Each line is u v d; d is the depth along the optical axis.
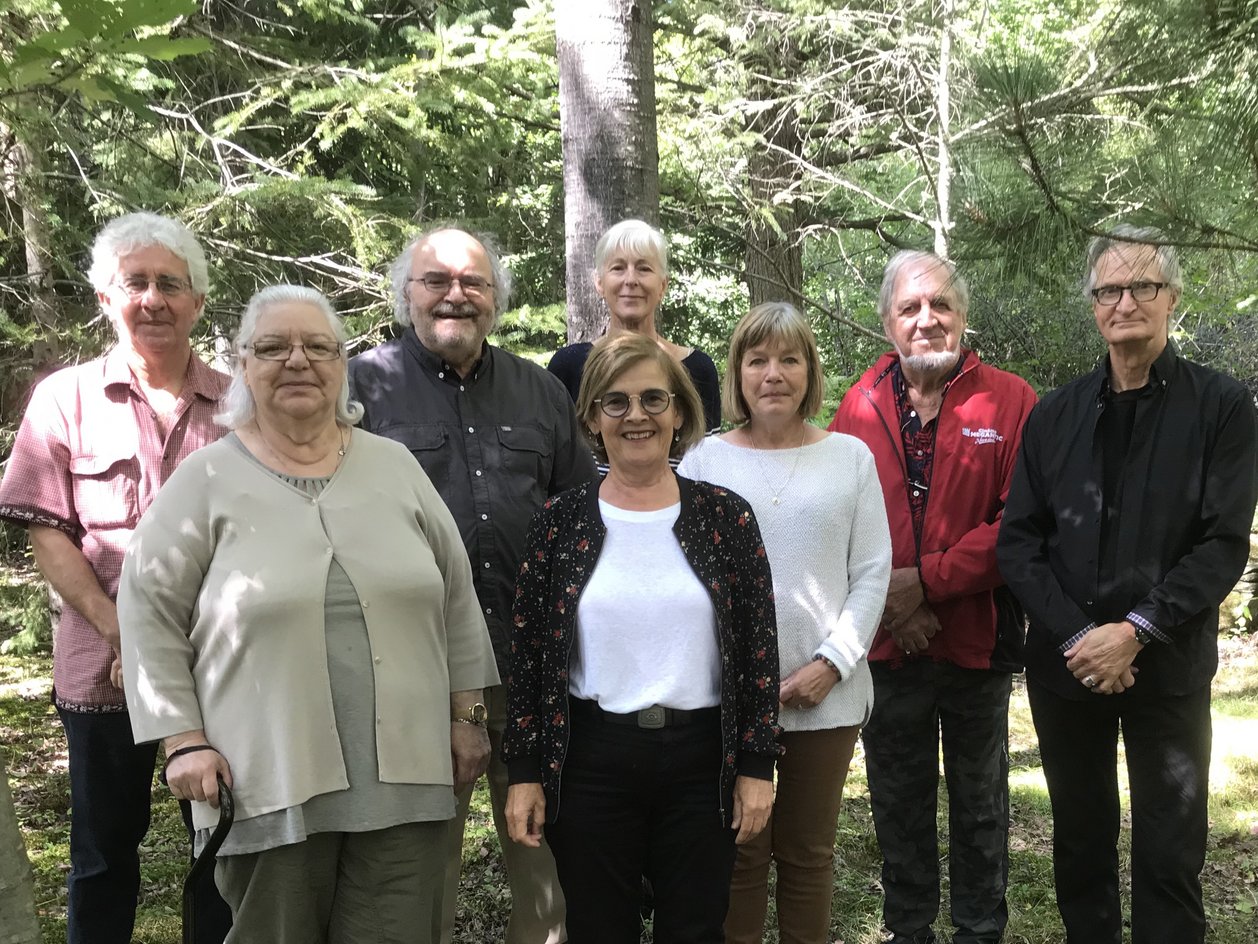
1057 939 2.79
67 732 2.24
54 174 5.25
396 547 1.90
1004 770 2.71
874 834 3.48
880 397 2.75
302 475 1.89
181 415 2.25
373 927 1.82
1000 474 2.62
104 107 4.52
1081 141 1.74
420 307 2.36
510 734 1.98
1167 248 2.21
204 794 1.74
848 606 2.34
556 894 2.49
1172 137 1.63
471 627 2.08
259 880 1.76
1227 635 6.26
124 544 2.19
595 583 1.95
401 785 1.84
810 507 2.33
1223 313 5.55
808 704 2.25
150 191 5.38
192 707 1.79
